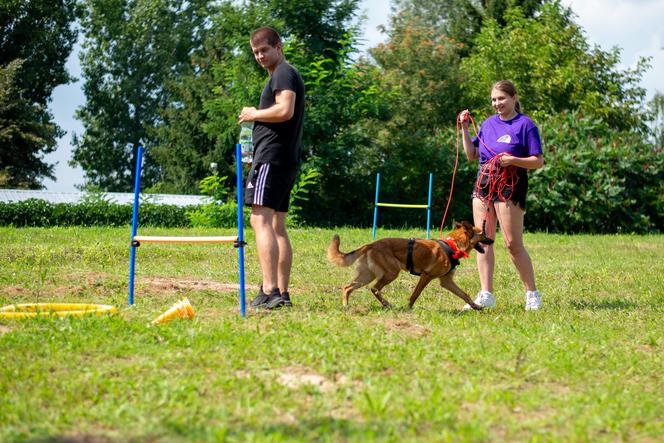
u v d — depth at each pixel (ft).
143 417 10.95
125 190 153.07
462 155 87.76
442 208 91.56
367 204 90.12
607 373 14.80
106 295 23.86
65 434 10.41
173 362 14.30
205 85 116.78
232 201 71.51
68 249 35.58
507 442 10.48
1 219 67.41
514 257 23.70
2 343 15.24
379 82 95.61
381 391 12.40
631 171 81.10
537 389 13.24
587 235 72.43
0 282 25.76
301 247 43.47
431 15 144.77
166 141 126.31
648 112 119.14
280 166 20.35
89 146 150.51
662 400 12.98
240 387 12.60
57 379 13.05
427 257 23.11
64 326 16.83
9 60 128.57
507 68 107.24
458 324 19.49
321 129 81.20
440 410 11.44
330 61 81.87
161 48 151.23
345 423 10.89
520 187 23.32
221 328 17.16
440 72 100.42
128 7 154.20
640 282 31.27
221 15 83.92
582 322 20.67
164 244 42.19
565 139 83.35
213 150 111.14
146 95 151.84
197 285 27.12
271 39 20.79
